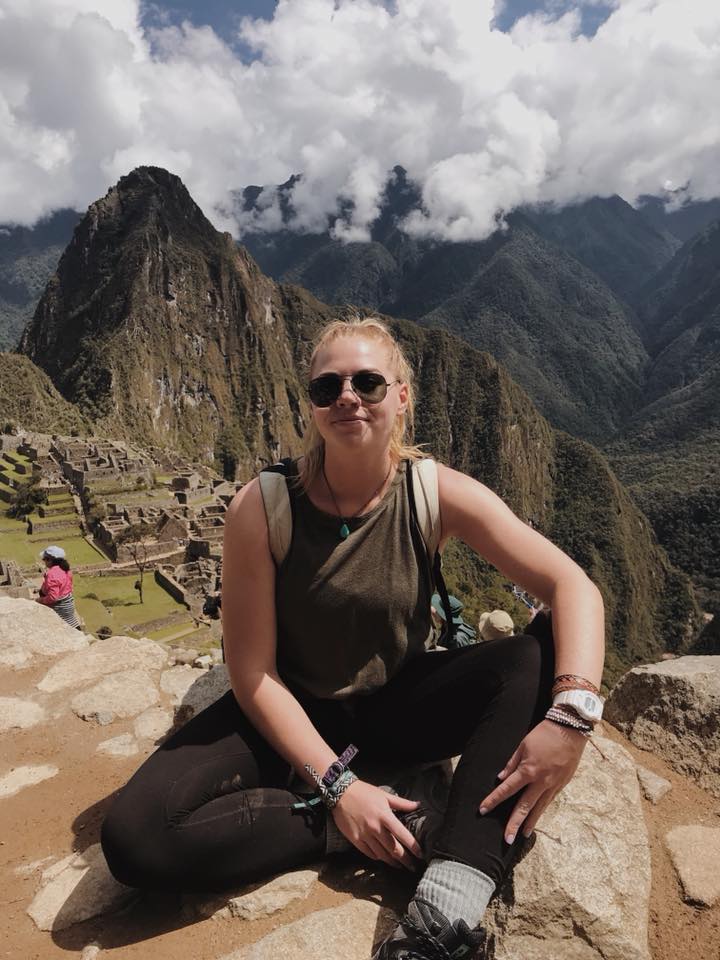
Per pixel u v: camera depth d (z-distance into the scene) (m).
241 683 2.78
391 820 2.50
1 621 5.74
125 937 2.71
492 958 2.33
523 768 2.29
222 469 177.38
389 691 2.90
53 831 3.51
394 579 2.71
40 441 83.50
